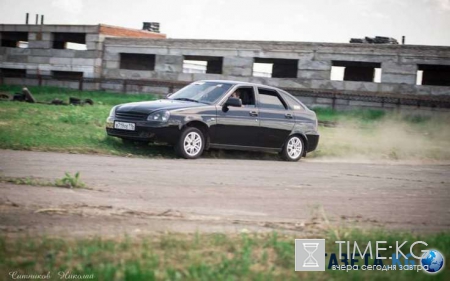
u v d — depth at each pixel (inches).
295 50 1606.8
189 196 331.3
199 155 529.0
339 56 1558.8
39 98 1510.8
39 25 1956.2
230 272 182.9
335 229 251.0
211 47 1707.7
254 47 1658.5
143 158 505.7
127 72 1829.5
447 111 1429.6
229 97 551.5
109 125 532.4
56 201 288.2
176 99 558.9
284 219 283.6
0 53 2027.6
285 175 456.8
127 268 177.3
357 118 1405.0
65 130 607.8
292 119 593.0
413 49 1473.9
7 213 255.4
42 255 193.8
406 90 1483.8
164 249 206.8
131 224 249.4
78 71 1892.2
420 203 360.2
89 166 424.5
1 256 191.0
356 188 409.1
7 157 442.6
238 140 553.3
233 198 335.0
